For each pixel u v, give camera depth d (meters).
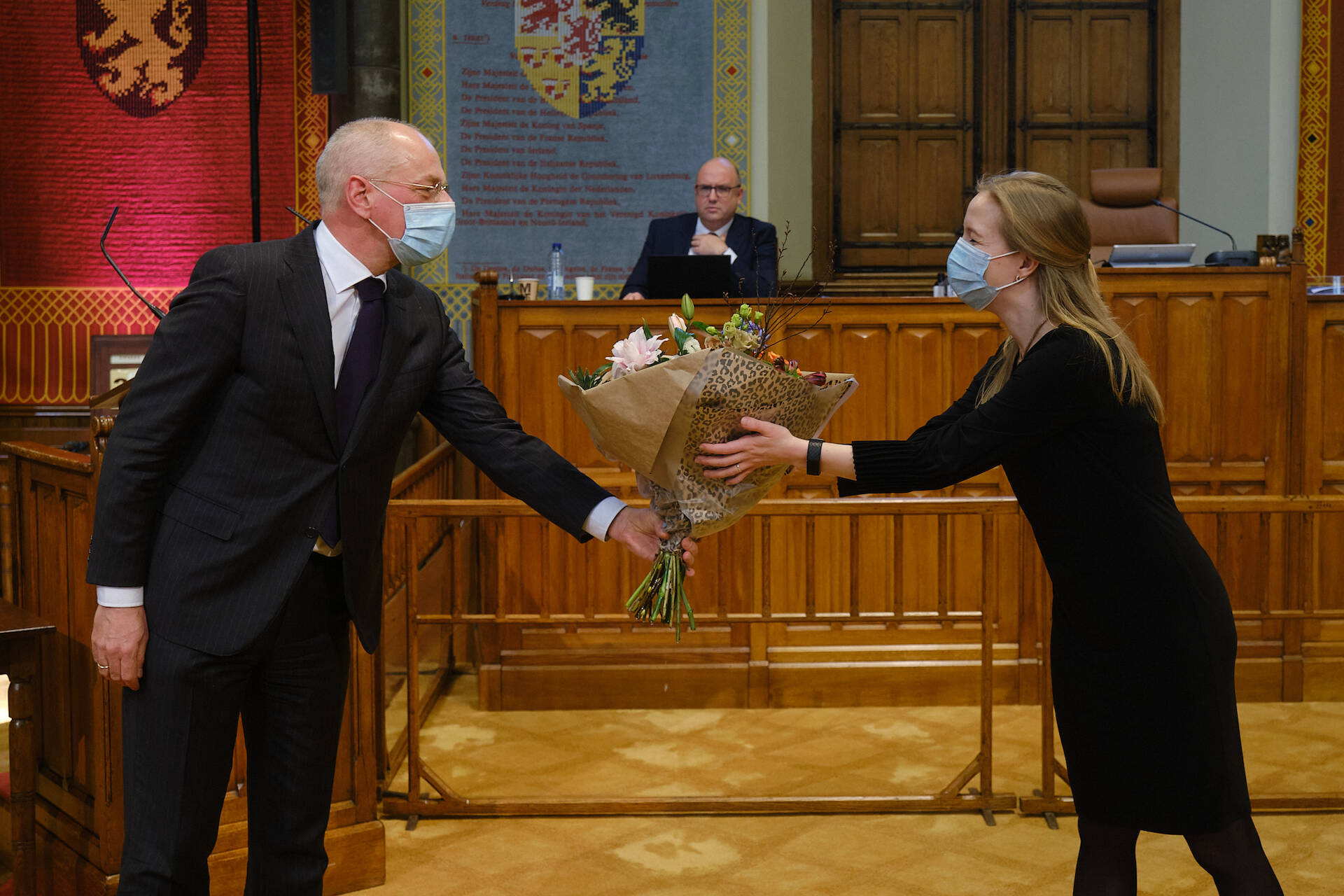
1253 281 4.75
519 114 7.19
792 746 4.26
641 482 2.30
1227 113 7.81
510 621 3.64
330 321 2.11
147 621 2.04
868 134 7.90
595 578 4.74
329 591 2.19
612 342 4.66
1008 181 2.15
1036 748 4.21
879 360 4.71
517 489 2.35
